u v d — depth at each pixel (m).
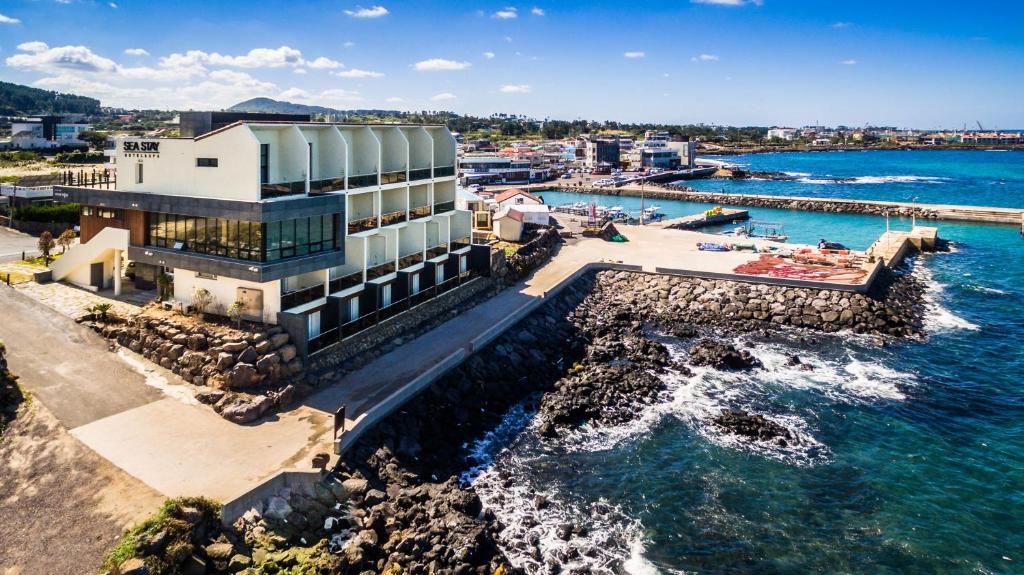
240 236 43.31
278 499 31.61
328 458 34.50
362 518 32.72
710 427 46.19
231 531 29.34
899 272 87.25
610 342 60.28
